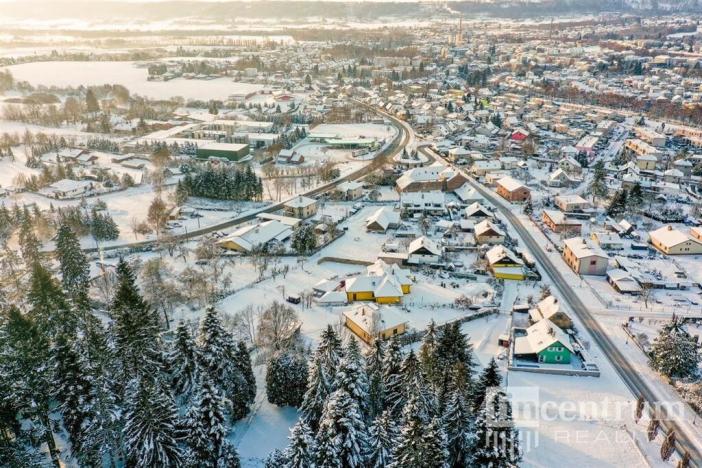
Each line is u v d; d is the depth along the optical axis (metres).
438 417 60.75
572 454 67.81
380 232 145.75
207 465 59.41
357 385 66.88
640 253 131.12
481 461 55.88
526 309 104.12
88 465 62.81
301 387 76.75
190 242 139.00
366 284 109.06
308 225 142.62
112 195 178.38
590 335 96.00
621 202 155.75
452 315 103.31
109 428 61.59
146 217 156.50
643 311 104.19
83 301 83.19
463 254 130.88
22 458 54.78
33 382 61.66
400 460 54.47
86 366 65.38
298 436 56.44
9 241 139.50
